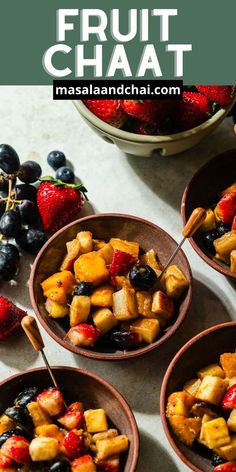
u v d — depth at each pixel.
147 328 0.91
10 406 0.91
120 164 1.04
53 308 0.93
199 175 0.96
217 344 0.91
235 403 0.86
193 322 0.97
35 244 0.97
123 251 0.94
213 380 0.88
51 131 1.06
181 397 0.88
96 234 0.97
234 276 0.92
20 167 0.99
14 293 0.99
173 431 0.88
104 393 0.90
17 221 0.97
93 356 0.89
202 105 0.96
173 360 0.89
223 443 0.86
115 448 0.87
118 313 0.91
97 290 0.93
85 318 0.92
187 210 0.96
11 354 0.96
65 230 0.95
